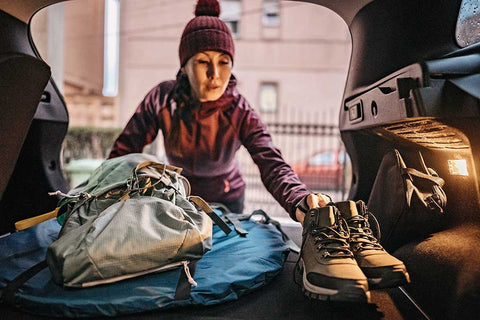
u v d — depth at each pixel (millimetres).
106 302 830
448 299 806
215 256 1110
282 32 11719
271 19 11695
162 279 919
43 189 1464
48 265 899
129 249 882
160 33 11766
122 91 11914
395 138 1169
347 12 1330
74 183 4320
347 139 1404
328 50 11750
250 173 7633
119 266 875
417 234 1118
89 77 14000
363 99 1145
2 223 1396
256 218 1804
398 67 1072
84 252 854
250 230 1389
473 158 914
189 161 1660
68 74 12961
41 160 1427
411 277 988
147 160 1321
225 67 1464
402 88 830
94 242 871
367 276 878
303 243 996
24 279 922
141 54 11836
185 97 1549
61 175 1572
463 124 832
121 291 867
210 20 1463
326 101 11859
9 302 859
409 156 1191
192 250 951
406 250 1078
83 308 819
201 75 1438
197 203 1227
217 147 1619
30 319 828
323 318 867
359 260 914
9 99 822
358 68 1272
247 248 1181
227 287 926
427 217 1079
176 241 922
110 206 1004
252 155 1530
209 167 1678
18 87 826
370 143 1346
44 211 1487
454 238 954
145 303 848
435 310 852
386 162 1187
